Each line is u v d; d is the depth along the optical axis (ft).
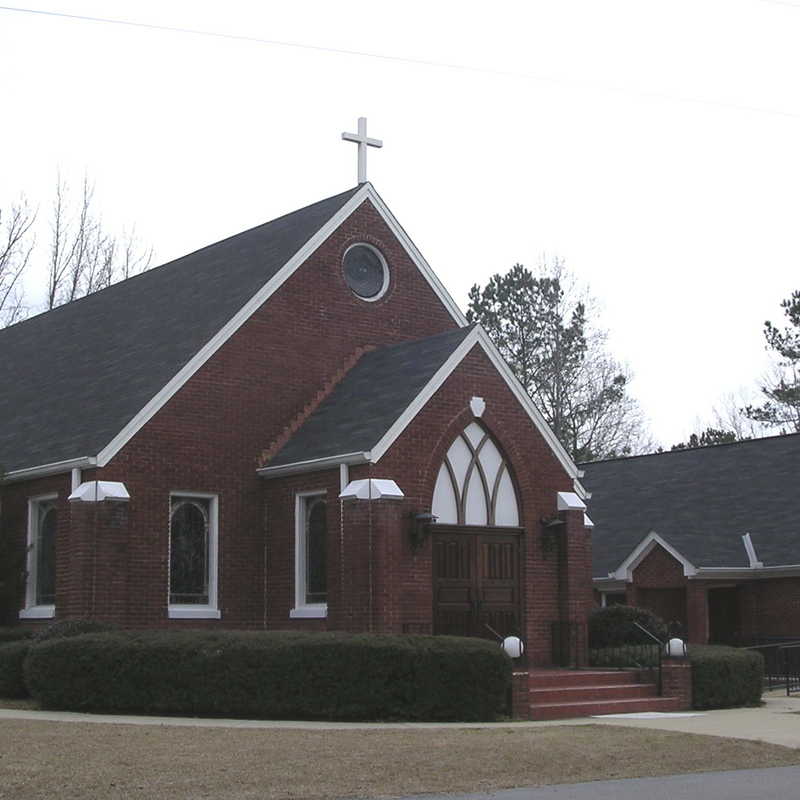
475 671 61.16
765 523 116.67
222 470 79.15
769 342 201.87
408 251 91.66
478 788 42.55
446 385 77.00
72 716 60.75
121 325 96.99
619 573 116.57
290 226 92.07
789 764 49.70
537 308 205.46
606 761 48.24
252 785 41.22
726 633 116.47
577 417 202.49
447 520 76.48
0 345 117.39
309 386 84.17
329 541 75.05
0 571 79.15
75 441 78.23
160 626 74.95
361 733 53.26
